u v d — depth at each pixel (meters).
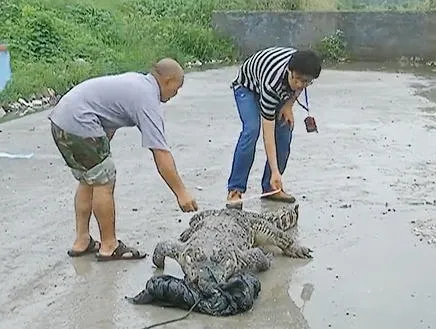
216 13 22.73
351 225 7.00
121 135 11.12
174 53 20.91
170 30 22.08
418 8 23.72
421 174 8.86
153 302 5.33
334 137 10.90
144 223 7.05
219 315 5.12
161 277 5.36
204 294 5.21
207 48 22.05
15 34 17.94
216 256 5.30
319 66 6.68
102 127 5.79
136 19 22.47
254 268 5.83
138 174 8.84
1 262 6.11
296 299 5.43
